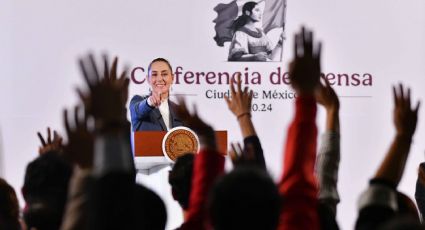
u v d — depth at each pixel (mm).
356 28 21016
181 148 19469
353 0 20984
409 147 5867
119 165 4566
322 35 20953
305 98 5621
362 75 21016
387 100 21047
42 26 19984
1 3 19891
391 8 21078
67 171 6066
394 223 4531
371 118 20969
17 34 19922
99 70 4676
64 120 4992
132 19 20297
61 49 20047
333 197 6781
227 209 4680
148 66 20297
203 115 20406
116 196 4512
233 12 20594
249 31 20641
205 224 5852
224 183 4750
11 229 6699
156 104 20078
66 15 20078
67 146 4984
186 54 20453
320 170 6859
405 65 21125
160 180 19688
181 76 20422
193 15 20484
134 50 20297
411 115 5898
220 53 20562
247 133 7355
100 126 4598
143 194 6332
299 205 5391
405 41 21109
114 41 20234
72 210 4988
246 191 4691
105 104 4609
